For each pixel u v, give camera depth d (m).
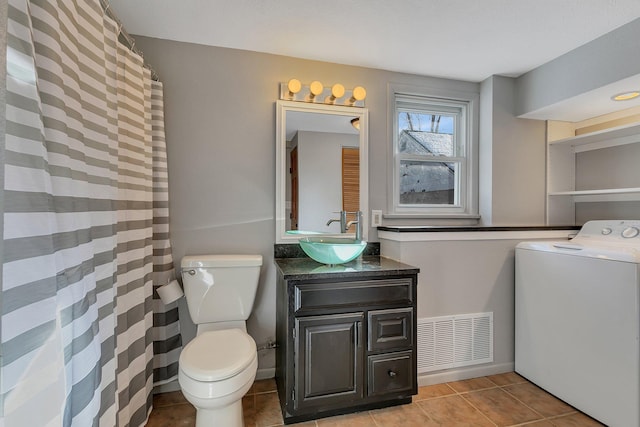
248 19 1.59
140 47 1.77
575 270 1.64
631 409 1.39
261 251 1.96
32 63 0.72
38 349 0.71
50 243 0.75
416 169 2.35
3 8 0.65
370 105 2.12
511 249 2.04
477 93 2.34
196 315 1.70
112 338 1.10
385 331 1.57
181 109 1.83
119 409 1.26
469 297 1.96
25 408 0.67
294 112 1.98
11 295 0.66
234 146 1.91
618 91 1.76
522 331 1.96
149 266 1.59
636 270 1.38
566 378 1.68
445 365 1.91
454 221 2.31
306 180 1.99
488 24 1.60
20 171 0.68
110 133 1.17
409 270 1.59
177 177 1.83
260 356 1.95
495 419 1.57
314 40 1.79
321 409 1.51
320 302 1.49
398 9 1.49
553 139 2.34
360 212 1.98
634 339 1.39
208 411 1.29
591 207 2.29
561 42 1.77
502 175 2.25
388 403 1.66
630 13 1.49
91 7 1.04
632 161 2.06
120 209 1.32
